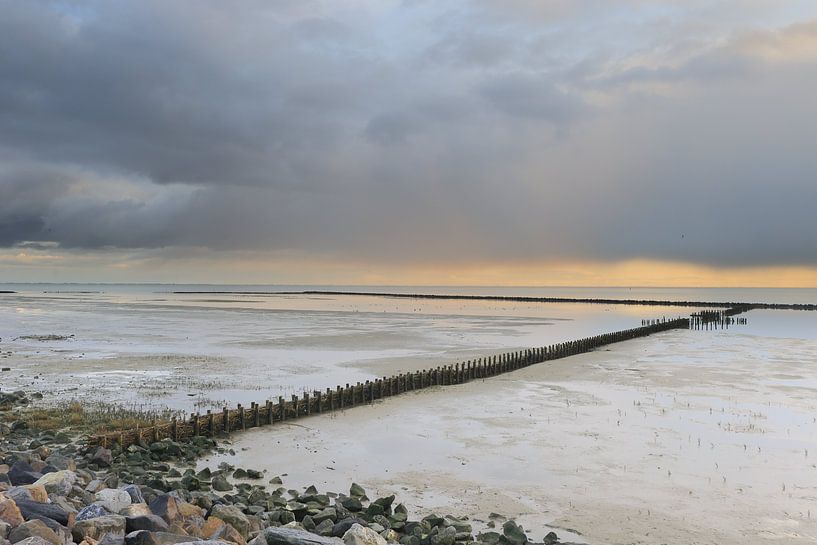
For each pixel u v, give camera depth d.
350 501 15.61
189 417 26.05
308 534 10.99
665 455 20.78
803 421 25.48
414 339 61.94
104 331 69.81
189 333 67.69
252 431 24.64
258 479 18.52
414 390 33.78
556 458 20.50
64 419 25.03
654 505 16.39
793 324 89.25
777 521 15.34
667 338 66.69
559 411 27.69
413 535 13.51
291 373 38.84
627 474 18.88
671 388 33.62
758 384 34.81
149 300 198.25
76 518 10.41
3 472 13.20
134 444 21.48
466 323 88.12
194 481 16.88
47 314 106.19
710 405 28.75
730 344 59.44
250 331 70.88
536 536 14.38
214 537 10.63
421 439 23.06
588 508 16.19
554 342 59.88
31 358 45.47
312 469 19.58
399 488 17.70
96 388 33.16
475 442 22.52
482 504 16.45
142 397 30.73
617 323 91.94
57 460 15.95
